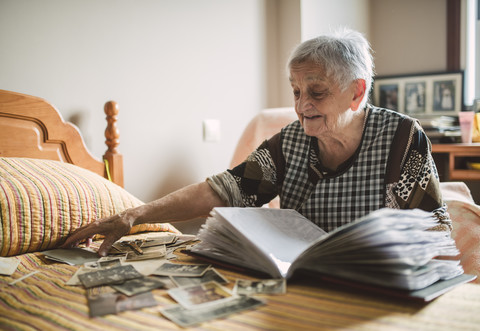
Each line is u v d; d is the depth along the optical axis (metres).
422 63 3.15
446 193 1.55
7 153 1.34
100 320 0.56
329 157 1.15
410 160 1.04
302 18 2.58
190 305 0.59
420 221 0.69
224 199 1.09
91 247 1.04
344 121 1.04
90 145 1.69
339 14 2.92
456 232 1.33
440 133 2.81
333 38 1.01
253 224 0.83
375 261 0.60
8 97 1.33
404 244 0.62
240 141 2.09
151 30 1.92
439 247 0.71
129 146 1.85
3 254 0.95
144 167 1.91
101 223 0.99
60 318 0.57
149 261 0.85
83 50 1.66
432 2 3.07
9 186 1.02
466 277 0.70
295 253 0.79
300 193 1.16
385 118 1.10
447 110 3.05
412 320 0.54
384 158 1.06
